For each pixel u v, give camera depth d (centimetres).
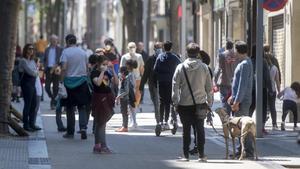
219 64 3466
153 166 2473
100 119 2758
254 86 3275
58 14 11956
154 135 3397
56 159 2597
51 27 12256
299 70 4031
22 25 11562
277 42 4397
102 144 2766
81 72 3197
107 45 4194
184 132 2591
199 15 7238
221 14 6384
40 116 4225
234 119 2630
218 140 3222
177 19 5728
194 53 2558
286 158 2702
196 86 2542
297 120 3812
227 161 2600
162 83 3316
